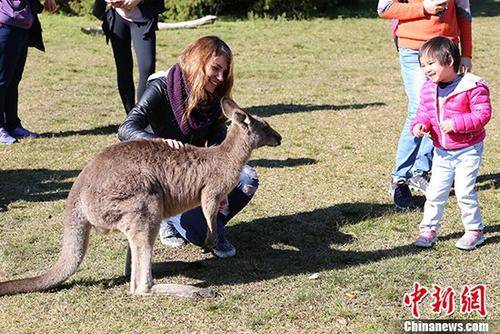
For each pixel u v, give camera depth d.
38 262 4.71
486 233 5.12
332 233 5.21
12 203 5.80
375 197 5.96
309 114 8.92
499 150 7.26
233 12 18.58
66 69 11.97
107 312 3.99
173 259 4.80
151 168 4.10
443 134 4.71
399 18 5.57
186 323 3.88
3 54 7.31
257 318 3.89
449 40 4.65
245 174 4.79
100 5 7.88
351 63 12.71
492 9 20.09
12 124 7.73
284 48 14.24
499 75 11.45
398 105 9.40
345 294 4.20
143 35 7.46
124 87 8.12
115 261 4.71
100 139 7.77
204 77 4.46
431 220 4.88
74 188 4.12
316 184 6.29
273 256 4.83
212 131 4.88
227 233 5.21
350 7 20.16
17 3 7.30
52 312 3.99
